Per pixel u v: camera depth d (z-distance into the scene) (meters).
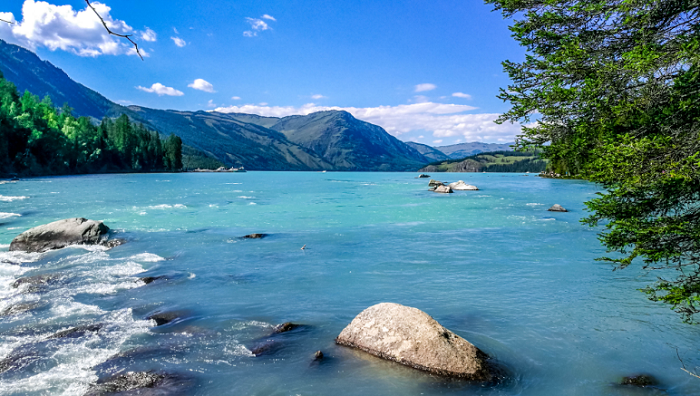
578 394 6.34
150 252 17.12
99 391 6.34
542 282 12.54
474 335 8.59
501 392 6.36
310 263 15.26
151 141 167.75
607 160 5.95
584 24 7.13
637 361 7.43
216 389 6.42
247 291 11.82
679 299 5.36
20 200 38.69
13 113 96.69
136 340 8.27
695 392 6.39
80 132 128.62
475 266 14.66
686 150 5.27
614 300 10.75
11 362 7.22
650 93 5.81
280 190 60.41
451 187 64.12
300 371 7.00
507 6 7.69
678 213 5.53
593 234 21.39
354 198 46.25
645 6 6.13
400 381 6.63
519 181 98.50
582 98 6.56
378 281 12.84
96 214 29.23
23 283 12.21
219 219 27.42
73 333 8.58
